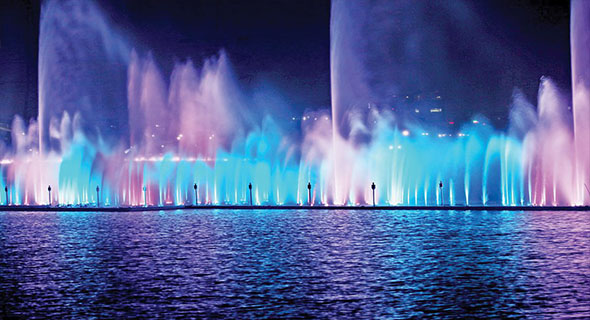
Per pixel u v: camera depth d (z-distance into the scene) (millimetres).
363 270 27578
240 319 20297
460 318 19969
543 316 19953
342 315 20531
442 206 59938
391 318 20141
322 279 25812
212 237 40281
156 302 22469
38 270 28828
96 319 20500
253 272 27547
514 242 35219
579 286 23656
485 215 52875
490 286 23984
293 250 33781
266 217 54969
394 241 36656
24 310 21641
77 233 44375
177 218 56094
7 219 59156
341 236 39375
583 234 38031
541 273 26109
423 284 24578
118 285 25266
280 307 21578
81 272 28156
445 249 33219
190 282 25656
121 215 61906
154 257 32156
